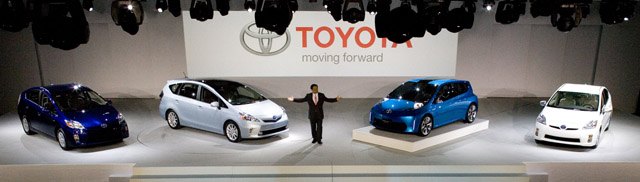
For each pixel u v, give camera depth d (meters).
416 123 8.11
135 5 6.22
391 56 12.52
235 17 12.12
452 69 12.62
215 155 7.71
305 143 8.45
